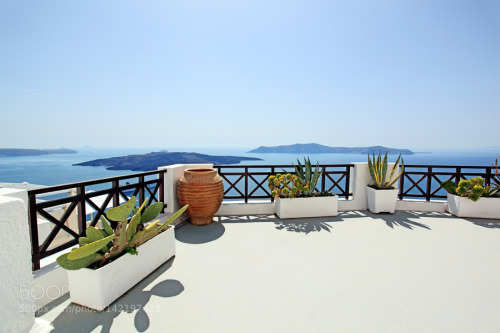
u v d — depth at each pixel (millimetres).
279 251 2814
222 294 2002
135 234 2113
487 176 4477
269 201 4383
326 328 1638
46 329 1274
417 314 1780
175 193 3770
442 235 3330
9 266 1132
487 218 4059
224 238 3191
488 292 2055
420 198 4824
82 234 2352
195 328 1631
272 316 1749
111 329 1615
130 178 2922
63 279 2006
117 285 1925
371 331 1615
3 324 1114
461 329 1638
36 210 1912
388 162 4613
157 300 1922
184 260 2586
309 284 2152
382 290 2072
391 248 2906
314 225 3719
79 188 2293
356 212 4426
